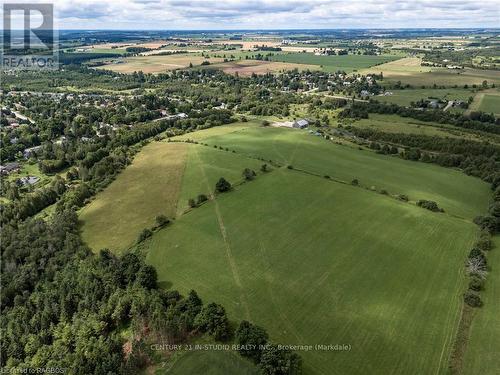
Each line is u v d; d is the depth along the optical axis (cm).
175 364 7700
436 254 10931
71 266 10650
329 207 13400
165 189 15362
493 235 11912
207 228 12419
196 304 8850
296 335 8331
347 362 7688
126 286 9731
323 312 8938
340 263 10600
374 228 12138
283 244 11469
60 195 15825
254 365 7631
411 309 8994
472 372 7450
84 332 8319
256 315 8894
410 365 7594
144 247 11669
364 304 9156
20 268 10675
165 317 8469
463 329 8412
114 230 12800
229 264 10681
